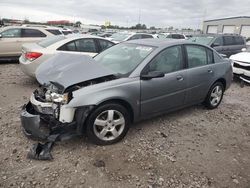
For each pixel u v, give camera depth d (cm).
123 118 393
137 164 345
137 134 430
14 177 310
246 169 349
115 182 309
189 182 315
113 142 391
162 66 437
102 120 376
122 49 478
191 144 408
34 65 679
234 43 1217
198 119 511
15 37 1076
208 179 323
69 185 301
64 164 338
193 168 344
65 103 351
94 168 332
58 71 384
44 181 305
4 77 818
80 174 320
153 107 430
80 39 741
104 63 448
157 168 339
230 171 342
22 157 350
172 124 479
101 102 361
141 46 461
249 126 493
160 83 427
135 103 401
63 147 377
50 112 365
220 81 567
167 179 318
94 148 378
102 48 775
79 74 367
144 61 415
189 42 496
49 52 686
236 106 612
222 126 486
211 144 413
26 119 360
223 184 316
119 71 414
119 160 352
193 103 515
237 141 429
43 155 347
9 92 650
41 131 356
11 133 412
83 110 353
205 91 527
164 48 443
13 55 1080
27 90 673
